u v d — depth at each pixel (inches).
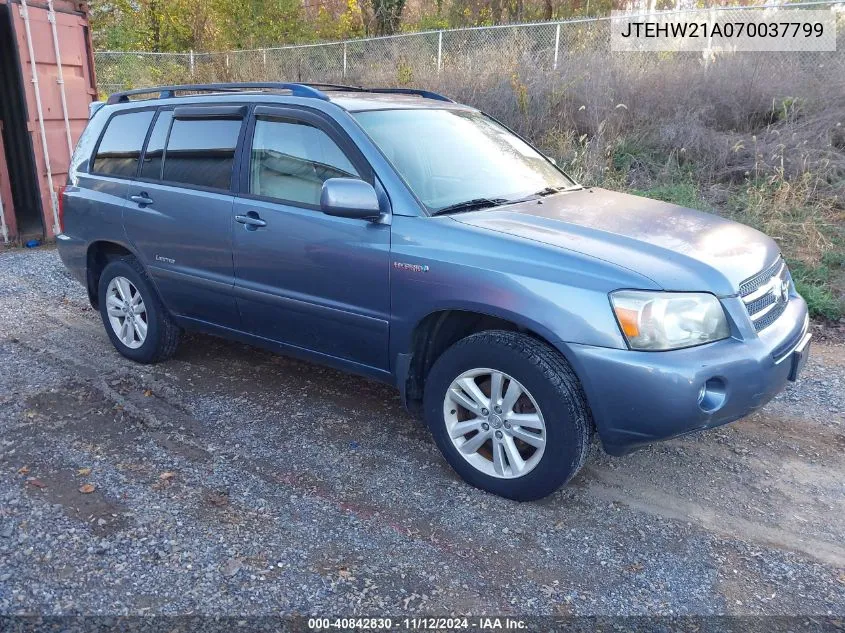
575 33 476.7
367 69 556.7
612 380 117.5
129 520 126.1
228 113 171.9
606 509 133.1
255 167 164.7
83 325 236.8
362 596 108.3
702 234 139.3
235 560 115.8
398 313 140.2
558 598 109.0
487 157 167.2
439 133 164.6
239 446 155.3
